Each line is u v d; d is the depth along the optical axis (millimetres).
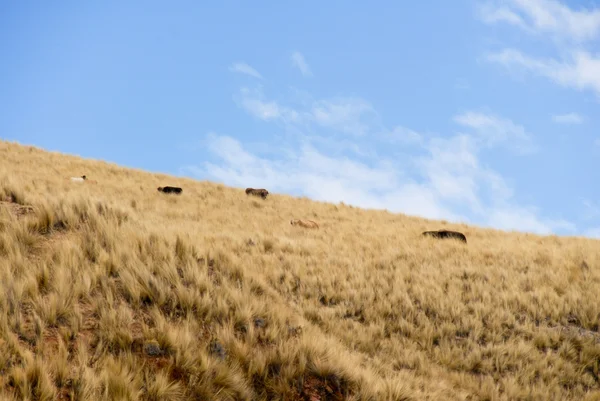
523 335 10281
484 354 9547
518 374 8797
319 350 6383
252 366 5805
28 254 6988
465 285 12734
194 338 5969
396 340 9570
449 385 7898
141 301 6594
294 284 11484
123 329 5707
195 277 7457
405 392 6285
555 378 8625
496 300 11734
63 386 4684
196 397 5098
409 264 14016
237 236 13930
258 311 7223
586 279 13023
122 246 7703
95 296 6367
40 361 4699
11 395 4293
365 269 13078
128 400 4676
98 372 4953
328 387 5844
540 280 13008
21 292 5832
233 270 8414
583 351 9609
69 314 5777
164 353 5629
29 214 8219
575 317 11141
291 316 7707
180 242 8523
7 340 4996
